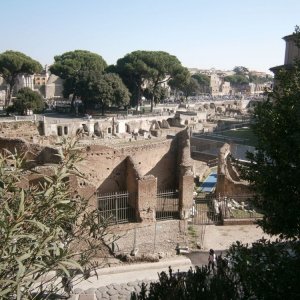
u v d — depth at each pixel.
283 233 14.27
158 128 93.69
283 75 15.05
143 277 23.81
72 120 86.00
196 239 30.67
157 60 108.25
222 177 38.66
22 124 57.75
